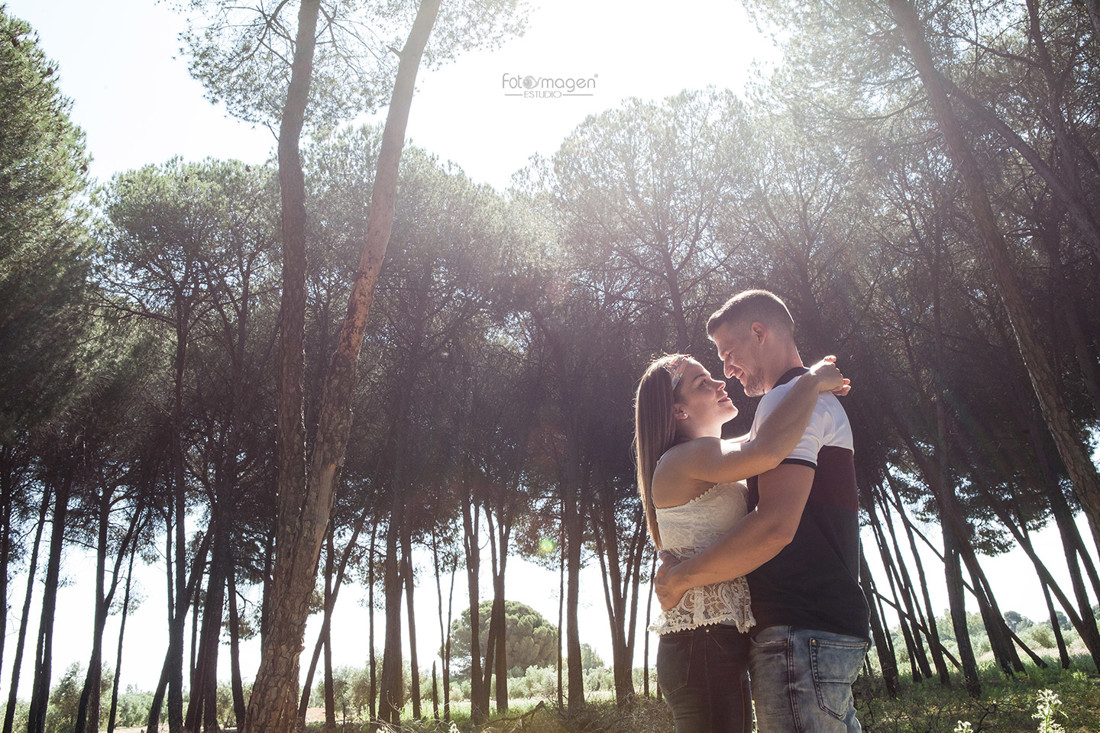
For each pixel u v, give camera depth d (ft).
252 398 53.42
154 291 52.75
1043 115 37.17
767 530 5.16
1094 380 41.83
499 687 60.90
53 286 41.34
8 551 58.13
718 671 5.50
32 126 38.63
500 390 57.57
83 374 44.34
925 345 50.88
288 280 25.23
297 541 22.03
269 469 56.90
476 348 57.62
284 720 20.71
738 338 6.36
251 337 56.85
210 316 57.41
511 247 52.95
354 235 51.26
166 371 57.62
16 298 39.37
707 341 48.44
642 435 6.40
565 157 49.70
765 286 46.78
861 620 5.40
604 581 59.26
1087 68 36.32
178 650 53.26
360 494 60.23
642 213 48.29
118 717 94.68
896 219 47.09
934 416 48.93
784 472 5.27
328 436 22.66
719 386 6.40
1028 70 36.11
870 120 40.29
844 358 47.44
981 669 69.05
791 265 46.88
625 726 36.37
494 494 60.70
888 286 48.60
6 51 37.96
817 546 5.43
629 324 53.36
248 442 56.95
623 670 56.03
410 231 51.85
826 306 47.47
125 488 62.03
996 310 48.80
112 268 51.19
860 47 37.83
